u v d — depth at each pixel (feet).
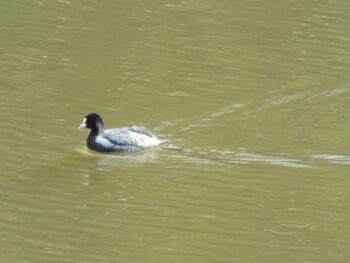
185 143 69.21
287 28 94.94
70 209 58.65
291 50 89.30
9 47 86.79
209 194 61.21
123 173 64.28
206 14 97.96
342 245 54.80
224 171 64.69
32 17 94.68
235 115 74.33
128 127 69.62
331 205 60.03
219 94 78.59
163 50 87.76
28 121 71.61
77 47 87.61
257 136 70.64
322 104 77.10
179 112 74.64
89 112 73.92
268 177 63.87
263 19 97.35
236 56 87.15
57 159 66.03
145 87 79.36
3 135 68.95
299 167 65.51
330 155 67.62
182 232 55.98
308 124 73.05
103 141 67.77
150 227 56.44
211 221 57.47
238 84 80.84
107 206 59.21
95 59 84.94
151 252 53.26
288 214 58.70
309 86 80.94
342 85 81.15
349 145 69.41
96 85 79.20
